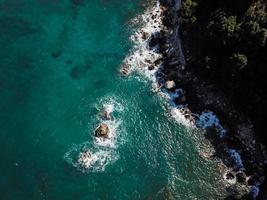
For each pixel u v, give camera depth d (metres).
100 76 74.75
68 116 69.94
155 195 63.81
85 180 64.25
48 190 62.81
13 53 75.44
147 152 67.56
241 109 70.50
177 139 69.12
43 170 64.50
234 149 68.31
